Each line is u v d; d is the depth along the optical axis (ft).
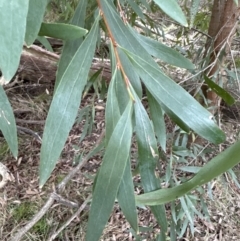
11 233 1.41
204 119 0.56
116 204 1.48
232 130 1.56
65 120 0.53
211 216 1.45
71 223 1.43
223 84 1.25
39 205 1.49
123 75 0.56
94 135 1.73
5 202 1.50
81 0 0.64
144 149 0.60
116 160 0.55
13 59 0.35
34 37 0.42
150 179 0.63
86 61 0.54
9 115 0.50
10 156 1.66
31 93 1.95
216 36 1.14
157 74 0.56
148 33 1.40
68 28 0.48
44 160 0.52
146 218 1.42
